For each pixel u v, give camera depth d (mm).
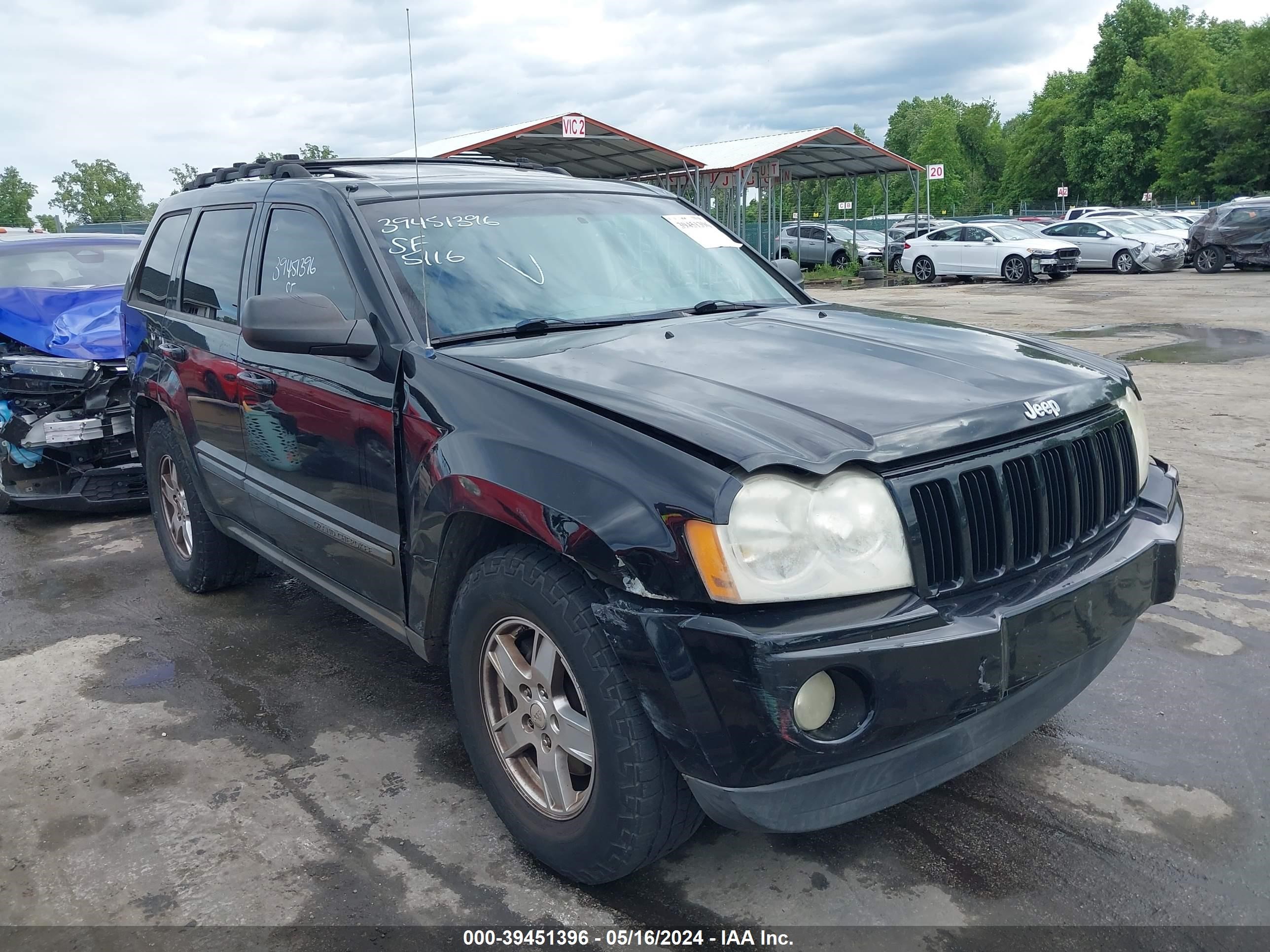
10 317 6254
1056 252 23891
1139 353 11625
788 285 3902
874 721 2098
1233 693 3494
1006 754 3158
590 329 3111
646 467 2178
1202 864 2598
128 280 5062
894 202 91062
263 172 4047
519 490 2367
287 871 2686
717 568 2045
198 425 4145
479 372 2672
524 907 2518
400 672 3930
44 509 6414
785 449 2123
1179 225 29312
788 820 2172
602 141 23516
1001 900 2486
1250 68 57375
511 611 2510
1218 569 4660
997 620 2195
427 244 3227
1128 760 3102
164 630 4430
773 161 27859
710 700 2068
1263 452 6793
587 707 2324
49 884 2664
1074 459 2527
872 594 2160
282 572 5152
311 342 2828
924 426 2271
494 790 2732
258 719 3568
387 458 2908
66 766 3281
